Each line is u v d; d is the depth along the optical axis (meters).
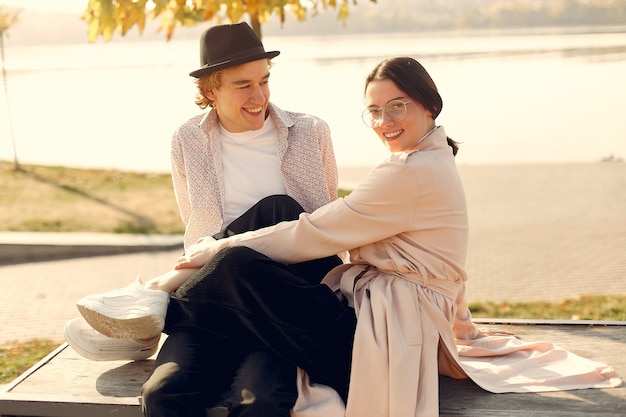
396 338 2.93
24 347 5.88
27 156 17.06
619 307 6.30
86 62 48.72
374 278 3.16
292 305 2.98
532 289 7.12
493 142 17.67
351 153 16.59
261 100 3.50
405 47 50.12
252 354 2.99
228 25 3.46
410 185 2.98
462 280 3.15
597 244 8.79
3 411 3.15
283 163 3.67
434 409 2.86
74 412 3.11
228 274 2.98
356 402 2.89
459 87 26.42
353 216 3.04
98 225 10.23
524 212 10.66
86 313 3.10
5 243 9.16
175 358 2.95
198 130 3.69
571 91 24.66
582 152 16.20
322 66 35.41
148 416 2.82
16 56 62.62
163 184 13.23
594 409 2.88
